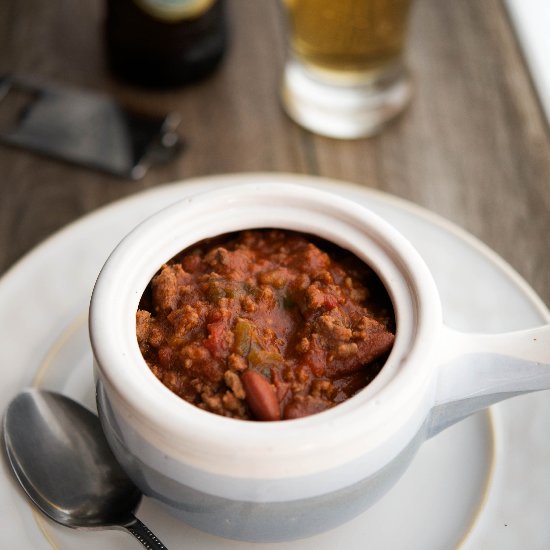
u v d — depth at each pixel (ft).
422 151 1.77
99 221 1.47
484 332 1.38
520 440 1.29
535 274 1.58
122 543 1.22
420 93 1.87
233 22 2.01
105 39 1.86
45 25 1.97
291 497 1.13
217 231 1.25
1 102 1.81
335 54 1.78
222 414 1.14
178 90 1.87
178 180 1.71
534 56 1.93
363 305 1.22
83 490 1.25
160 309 1.20
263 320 1.19
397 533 1.24
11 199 1.67
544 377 1.18
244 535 1.18
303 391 1.15
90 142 1.74
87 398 1.34
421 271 1.19
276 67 1.92
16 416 1.29
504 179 1.72
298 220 1.26
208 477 1.12
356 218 1.24
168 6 1.76
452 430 1.30
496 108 1.84
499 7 2.04
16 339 1.36
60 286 1.41
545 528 1.22
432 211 1.67
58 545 1.21
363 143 1.78
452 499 1.26
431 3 2.05
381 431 1.12
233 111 1.83
